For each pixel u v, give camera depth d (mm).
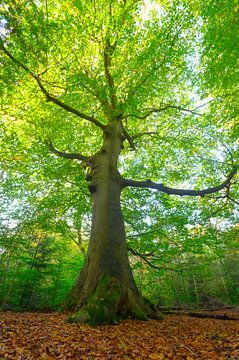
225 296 32938
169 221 13336
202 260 14156
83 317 6457
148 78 10273
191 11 10102
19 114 11547
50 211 14211
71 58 10383
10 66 8570
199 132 15320
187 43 11586
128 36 9656
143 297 8984
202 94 12844
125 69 10273
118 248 8312
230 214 14094
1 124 12086
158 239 13734
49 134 12156
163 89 13711
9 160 13234
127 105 9750
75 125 14125
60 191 14883
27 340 4637
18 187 15047
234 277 33906
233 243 14109
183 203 14719
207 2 8797
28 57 8547
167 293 19516
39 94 11070
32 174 14094
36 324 6145
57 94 11578
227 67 9648
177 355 4621
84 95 11148
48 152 13461
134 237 13805
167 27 9938
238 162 14031
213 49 9008
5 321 6352
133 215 14562
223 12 8383
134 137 13391
